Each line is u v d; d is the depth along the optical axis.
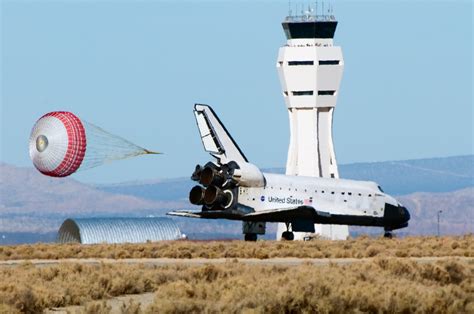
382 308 167.12
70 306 177.75
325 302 163.62
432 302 170.25
